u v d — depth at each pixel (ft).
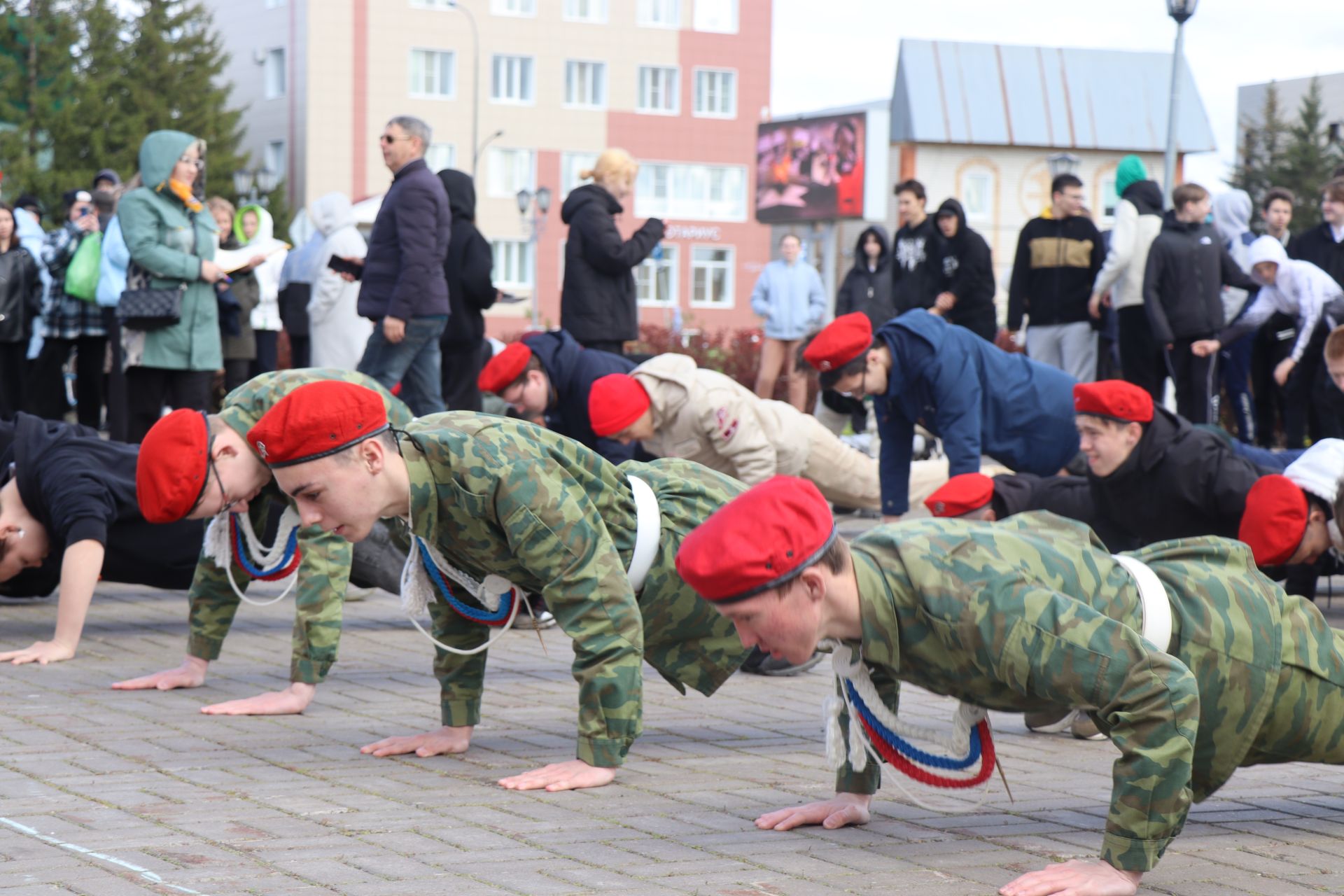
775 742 17.87
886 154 156.04
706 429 25.41
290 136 189.67
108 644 23.30
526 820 13.99
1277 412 43.24
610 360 26.68
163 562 22.47
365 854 12.71
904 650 11.87
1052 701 11.87
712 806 14.69
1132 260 38.88
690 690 21.07
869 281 51.26
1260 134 226.99
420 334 32.32
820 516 11.52
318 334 40.32
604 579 15.24
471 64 192.03
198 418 17.10
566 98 196.44
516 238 194.39
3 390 43.50
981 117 161.89
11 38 166.40
